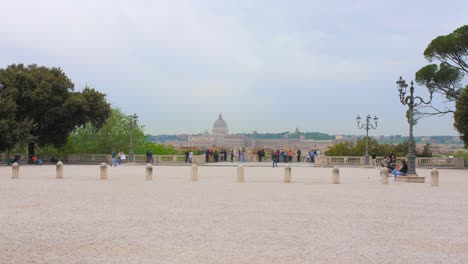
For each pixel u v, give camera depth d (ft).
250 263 31.04
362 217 50.96
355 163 205.26
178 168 169.78
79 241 37.32
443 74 210.18
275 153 189.16
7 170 145.18
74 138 263.90
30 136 192.03
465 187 92.07
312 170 161.99
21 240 37.52
